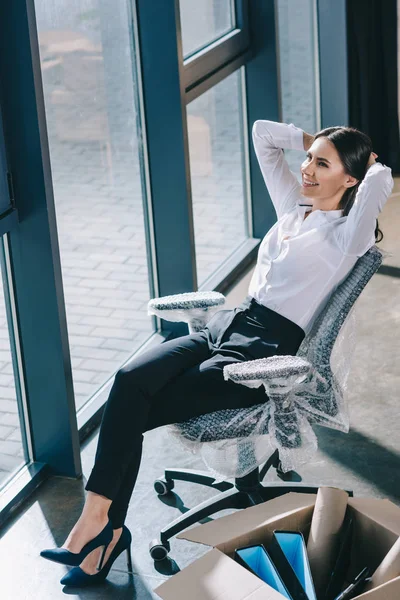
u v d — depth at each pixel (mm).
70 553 2533
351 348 2699
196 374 2643
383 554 2275
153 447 3377
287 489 2898
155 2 3617
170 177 3875
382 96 6438
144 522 2938
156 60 3705
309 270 2713
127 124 3734
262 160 3027
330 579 2203
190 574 2121
